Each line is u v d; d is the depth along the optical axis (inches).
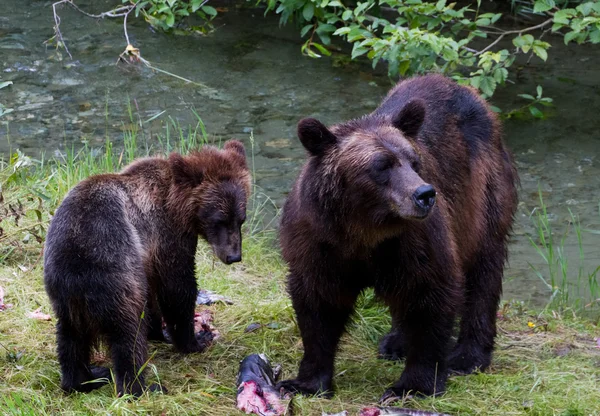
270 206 433.1
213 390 268.5
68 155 437.4
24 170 411.8
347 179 241.9
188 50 619.5
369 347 319.9
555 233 422.9
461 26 550.9
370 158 238.7
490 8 679.1
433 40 499.5
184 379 278.2
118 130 500.4
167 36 641.6
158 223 287.1
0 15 669.9
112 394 262.8
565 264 374.9
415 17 537.6
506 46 623.2
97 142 485.1
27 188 382.3
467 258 295.4
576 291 382.9
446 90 303.3
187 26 660.1
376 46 503.2
